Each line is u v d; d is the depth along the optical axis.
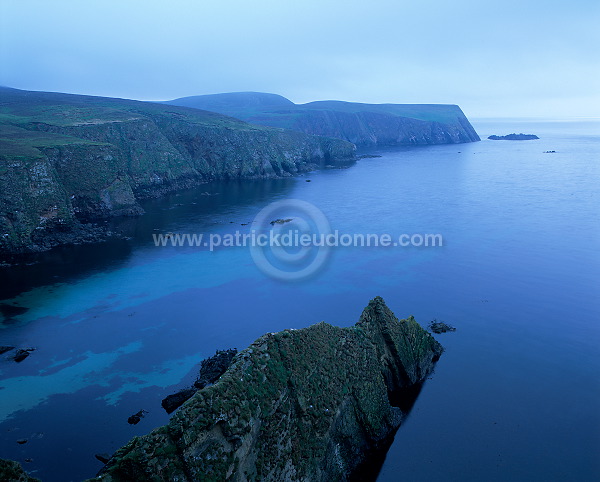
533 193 174.00
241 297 81.12
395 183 198.62
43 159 117.62
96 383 56.59
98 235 115.56
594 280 87.75
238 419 33.19
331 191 180.00
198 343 65.94
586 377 56.94
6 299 80.06
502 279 88.75
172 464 29.33
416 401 52.50
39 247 104.75
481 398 53.00
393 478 42.22
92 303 78.69
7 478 25.97
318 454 38.91
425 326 70.31
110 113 197.62
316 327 45.84
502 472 42.28
